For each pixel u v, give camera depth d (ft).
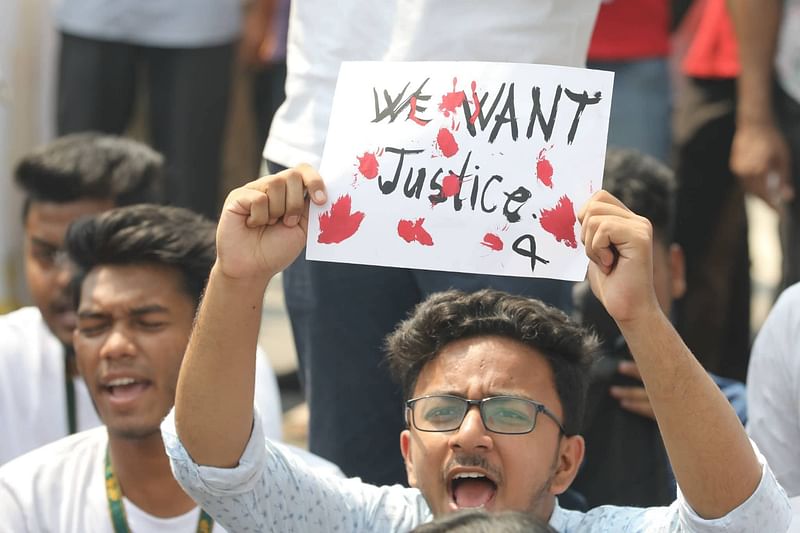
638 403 25.90
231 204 18.70
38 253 29.86
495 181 19.19
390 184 19.30
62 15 41.57
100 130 42.16
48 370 29.19
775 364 24.75
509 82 19.42
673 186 29.43
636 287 17.81
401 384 21.58
